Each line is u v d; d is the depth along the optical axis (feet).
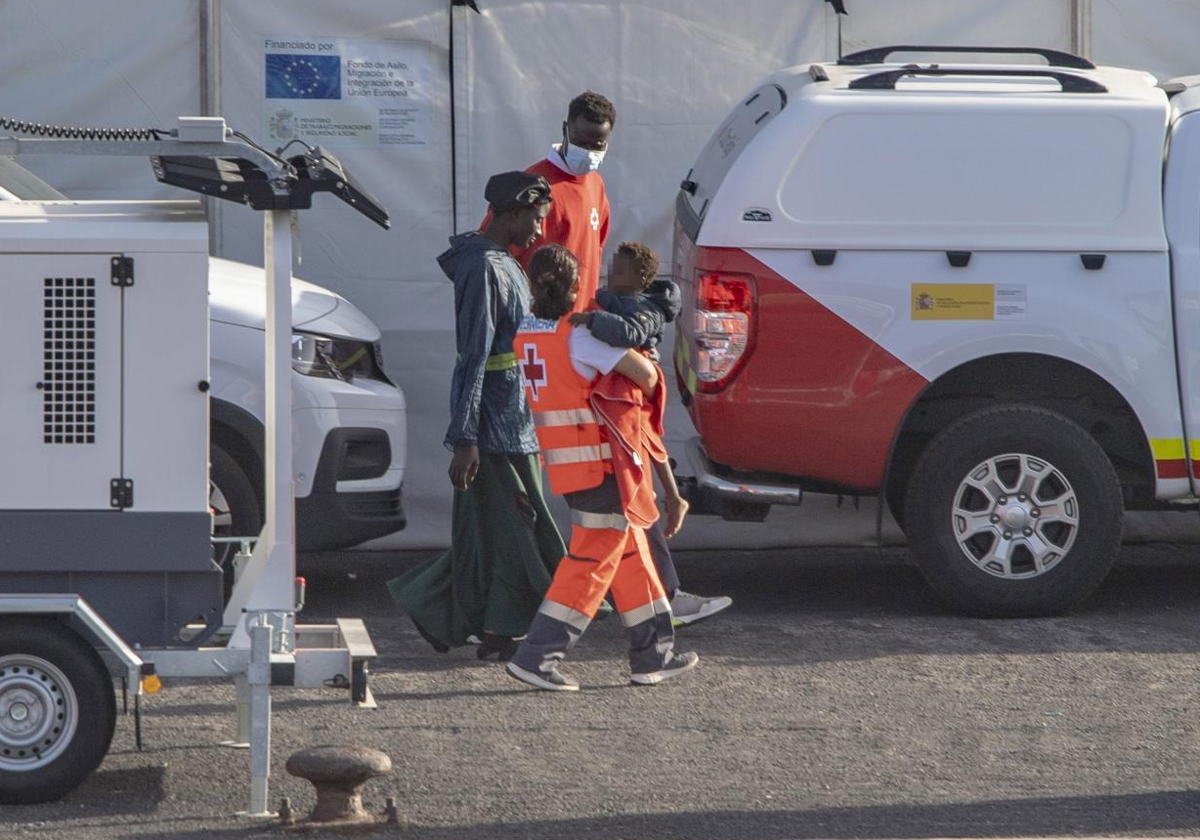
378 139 116.06
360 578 110.01
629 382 78.02
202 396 61.46
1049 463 93.40
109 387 61.21
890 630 93.40
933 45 118.73
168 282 61.11
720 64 117.91
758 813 63.46
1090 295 93.66
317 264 116.16
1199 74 121.29
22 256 60.59
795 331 92.84
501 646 85.66
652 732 73.87
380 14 115.34
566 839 60.34
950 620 95.81
